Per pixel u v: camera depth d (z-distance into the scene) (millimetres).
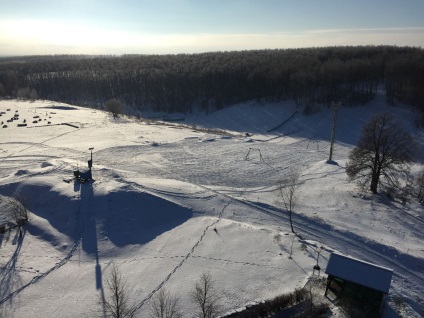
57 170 54531
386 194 52938
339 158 75312
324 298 29328
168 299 29328
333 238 40438
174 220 43500
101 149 73438
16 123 98500
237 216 44688
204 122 126750
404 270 35375
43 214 43625
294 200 49656
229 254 36000
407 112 112812
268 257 35406
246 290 30578
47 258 35781
